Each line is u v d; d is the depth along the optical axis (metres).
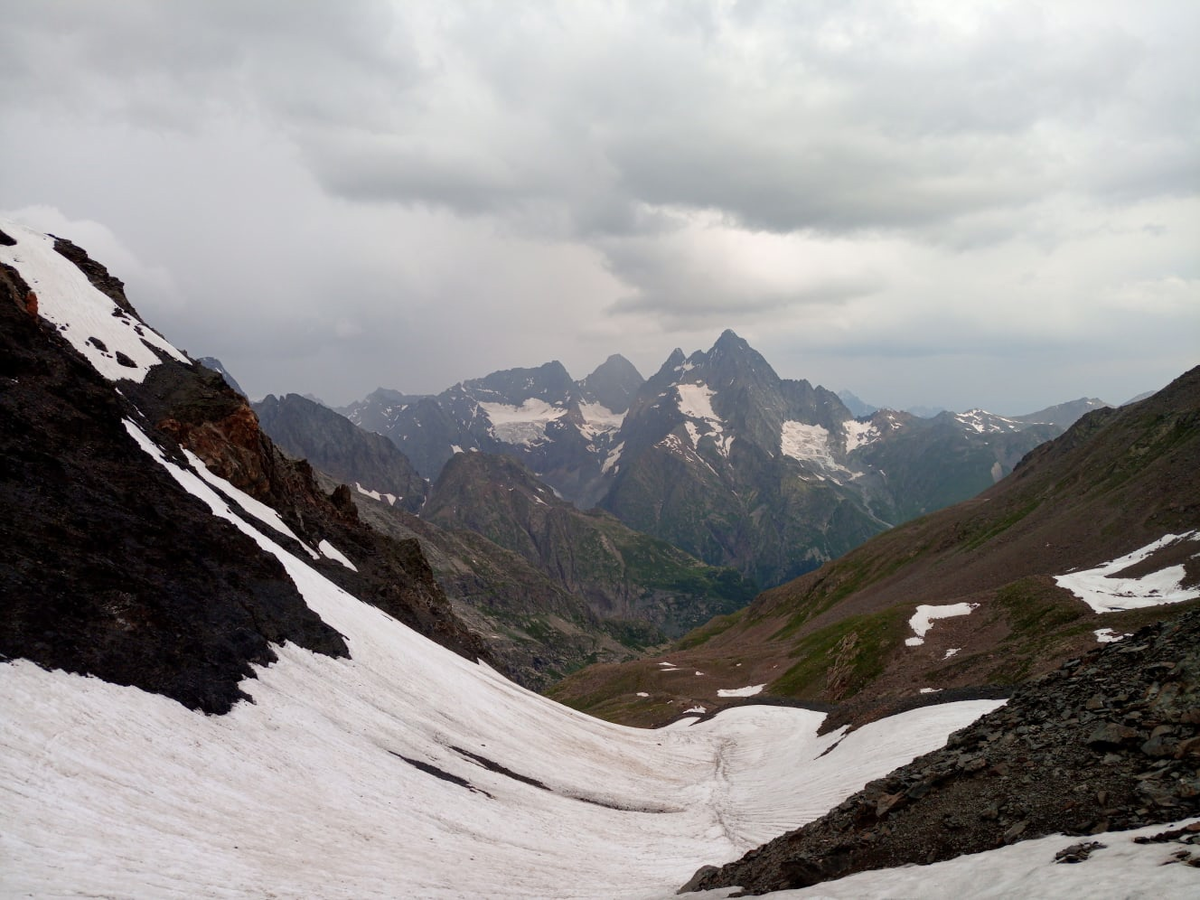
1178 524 121.31
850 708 78.81
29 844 20.09
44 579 34.81
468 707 65.06
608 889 33.47
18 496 39.94
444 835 35.88
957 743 28.47
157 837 23.83
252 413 100.25
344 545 116.19
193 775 29.62
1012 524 184.50
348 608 70.06
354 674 54.59
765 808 55.12
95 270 116.69
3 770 23.11
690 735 96.81
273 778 33.28
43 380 54.47
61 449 49.28
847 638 116.38
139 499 50.56
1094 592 96.50
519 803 47.22
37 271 98.38
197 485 71.56
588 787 59.38
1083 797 20.19
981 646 93.44
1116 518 138.75
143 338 106.88
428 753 48.47
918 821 23.34
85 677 31.27
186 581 46.22
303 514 110.25
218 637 43.03
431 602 127.31
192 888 21.33
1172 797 18.31
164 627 39.25
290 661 48.47
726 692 139.88
